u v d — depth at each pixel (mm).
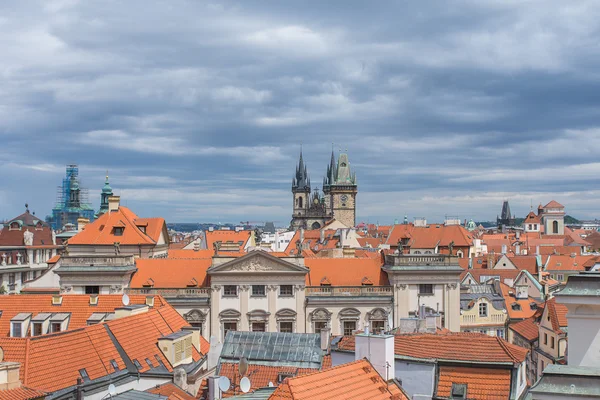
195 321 121375
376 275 126188
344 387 37781
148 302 86500
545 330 99500
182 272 125625
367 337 46562
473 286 138375
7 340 62000
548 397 25719
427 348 56562
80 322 81375
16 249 194250
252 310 121000
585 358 26516
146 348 72188
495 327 129625
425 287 122812
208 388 58000
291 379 35938
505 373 52250
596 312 26359
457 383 53031
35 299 84438
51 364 61375
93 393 61719
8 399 50219
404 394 45531
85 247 135625
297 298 121562
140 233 139000
